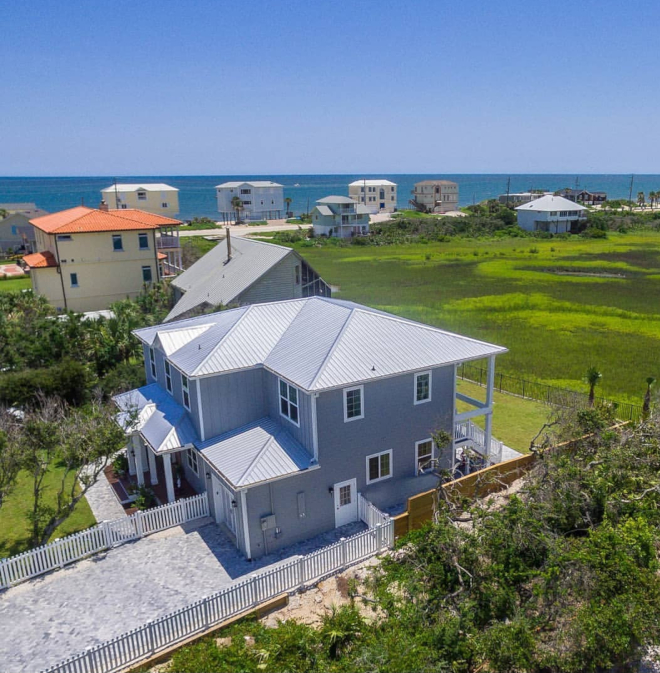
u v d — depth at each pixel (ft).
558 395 96.02
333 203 367.86
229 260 147.64
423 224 389.80
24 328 115.85
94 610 52.65
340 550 57.47
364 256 295.28
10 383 89.20
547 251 304.71
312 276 144.56
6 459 58.80
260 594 52.47
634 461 61.00
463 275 234.58
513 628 37.93
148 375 88.48
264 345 71.61
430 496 62.75
